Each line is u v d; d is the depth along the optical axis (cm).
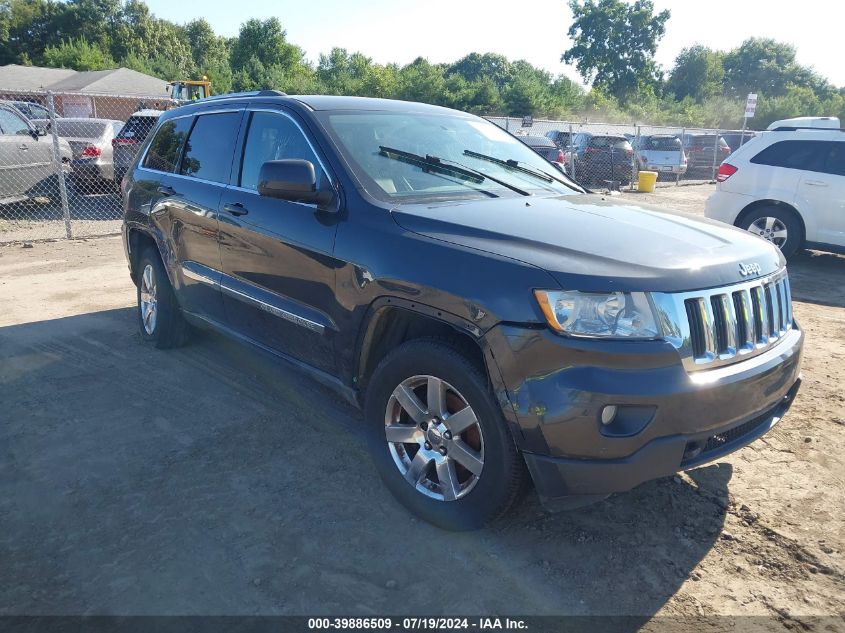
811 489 336
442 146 397
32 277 783
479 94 4472
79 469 346
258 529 297
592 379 243
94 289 726
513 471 266
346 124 372
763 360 280
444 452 292
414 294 284
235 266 398
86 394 439
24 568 271
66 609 248
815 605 255
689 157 2392
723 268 273
